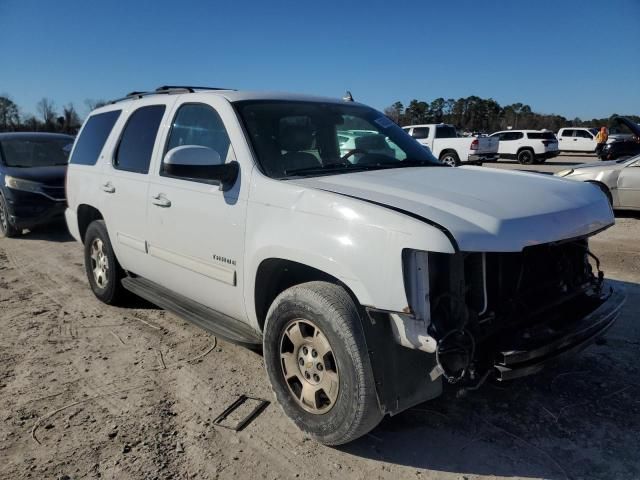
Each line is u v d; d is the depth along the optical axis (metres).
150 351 4.36
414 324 2.56
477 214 2.63
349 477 2.79
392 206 2.69
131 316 5.19
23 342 4.57
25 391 3.71
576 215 2.94
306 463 2.91
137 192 4.41
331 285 2.93
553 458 2.90
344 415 2.79
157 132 4.38
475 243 2.48
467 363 2.57
